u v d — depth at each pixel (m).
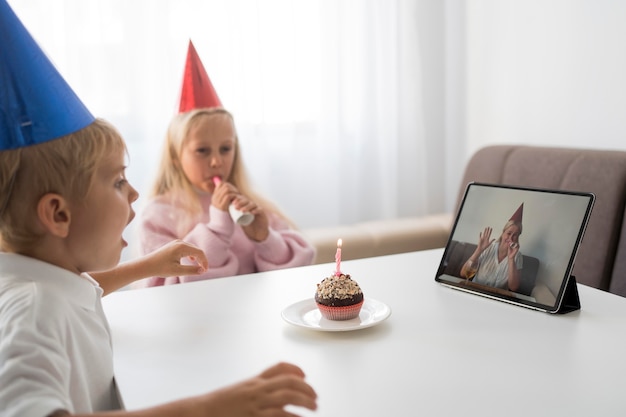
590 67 1.93
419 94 2.46
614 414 0.71
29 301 0.72
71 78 2.05
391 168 2.46
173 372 0.85
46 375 0.64
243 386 0.63
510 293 1.09
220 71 2.20
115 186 0.84
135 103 2.13
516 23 2.20
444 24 2.47
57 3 2.02
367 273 1.28
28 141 0.77
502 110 2.30
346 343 0.92
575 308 1.04
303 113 2.34
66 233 0.78
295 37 2.29
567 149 1.83
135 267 1.12
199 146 1.79
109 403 0.83
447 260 1.21
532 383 0.78
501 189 1.19
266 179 2.28
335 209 2.41
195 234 1.76
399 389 0.77
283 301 1.13
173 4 2.13
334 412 0.72
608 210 1.62
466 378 0.80
